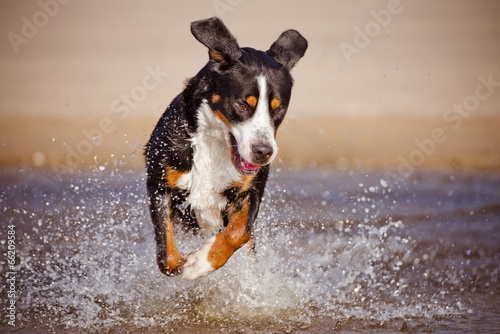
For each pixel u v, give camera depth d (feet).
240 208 23.90
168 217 22.65
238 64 22.13
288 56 24.20
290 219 34.88
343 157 60.75
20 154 58.03
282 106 22.84
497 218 37.04
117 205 26.81
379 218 36.52
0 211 34.55
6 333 18.56
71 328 19.20
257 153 21.29
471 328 19.93
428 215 37.70
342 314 21.34
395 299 23.13
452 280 25.62
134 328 19.40
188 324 19.97
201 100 22.79
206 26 22.21
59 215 33.35
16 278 23.76
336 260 27.76
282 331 19.47
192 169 23.06
